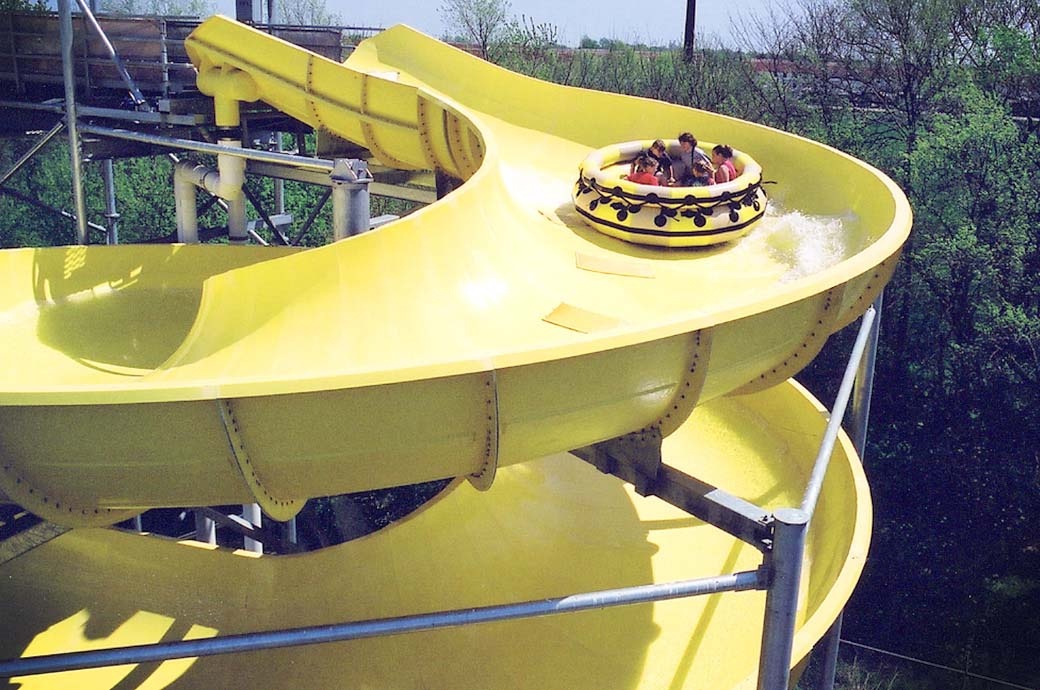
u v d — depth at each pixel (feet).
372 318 32.37
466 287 35.32
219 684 37.50
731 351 29.71
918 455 104.83
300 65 57.31
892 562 94.12
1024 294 109.60
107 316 52.24
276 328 31.58
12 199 190.39
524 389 25.21
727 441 49.26
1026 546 94.22
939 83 121.39
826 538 39.86
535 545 44.16
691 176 46.16
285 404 23.09
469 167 54.80
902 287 117.08
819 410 45.98
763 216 47.73
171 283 55.52
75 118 62.39
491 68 62.23
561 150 56.70
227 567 43.32
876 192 44.27
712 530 43.93
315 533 99.40
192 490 24.86
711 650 37.32
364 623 23.43
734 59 146.41
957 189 111.65
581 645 38.29
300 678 37.81
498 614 23.50
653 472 30.19
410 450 25.09
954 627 87.45
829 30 134.10
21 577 42.09
